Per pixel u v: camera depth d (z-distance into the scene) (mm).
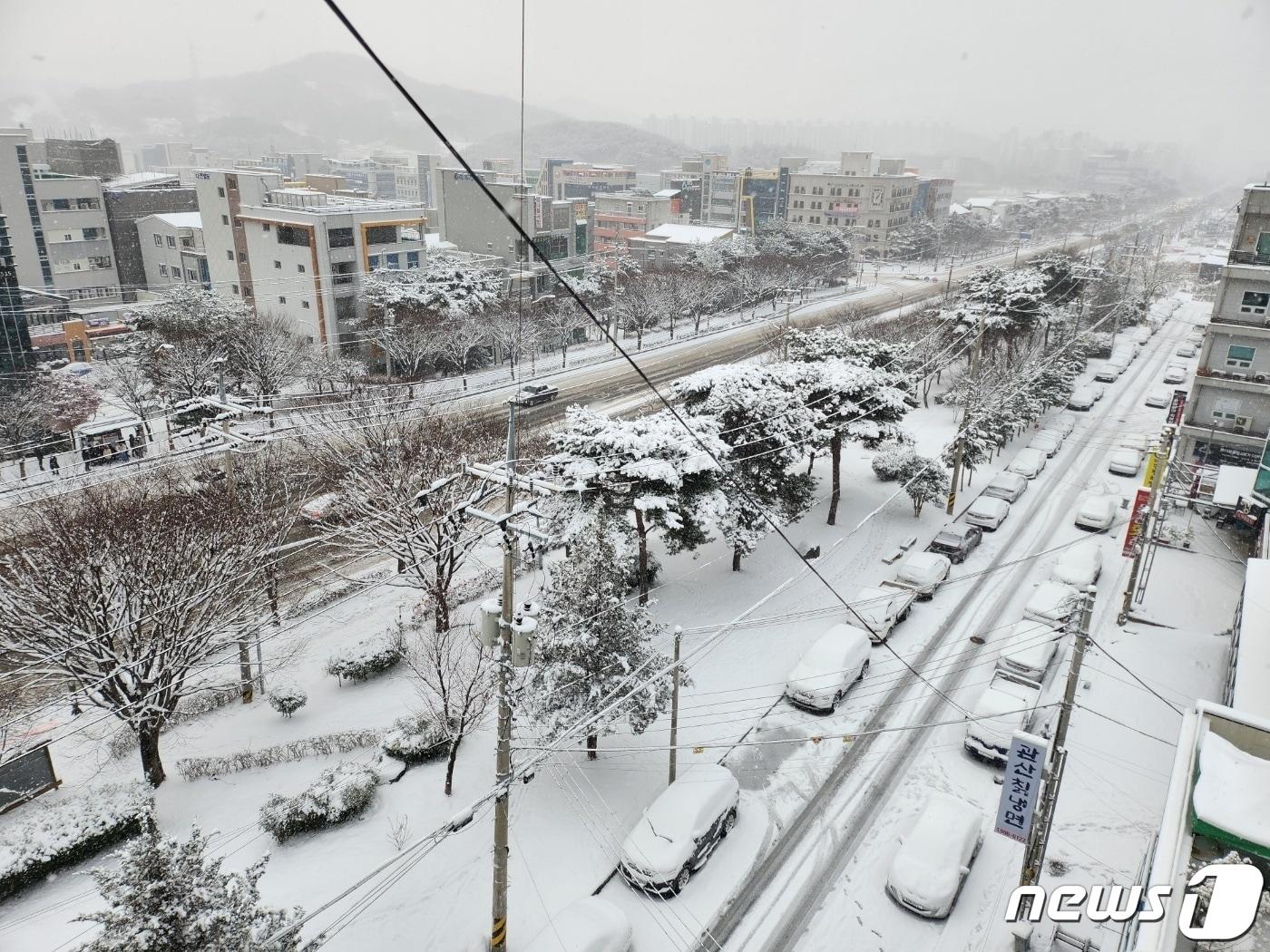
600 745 20516
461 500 25141
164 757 19766
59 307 63156
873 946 15438
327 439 30562
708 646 24938
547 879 16500
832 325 61750
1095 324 65625
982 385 42438
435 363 54219
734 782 18516
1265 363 35938
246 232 60938
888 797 19453
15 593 18062
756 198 126000
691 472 24422
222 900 10688
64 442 39812
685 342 64938
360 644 23328
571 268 72938
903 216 124375
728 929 15688
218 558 20141
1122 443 45094
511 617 13289
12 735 19453
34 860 15625
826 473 39719
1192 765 11016
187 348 43844
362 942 14750
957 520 35156
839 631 24453
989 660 25031
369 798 17953
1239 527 34312
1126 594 26859
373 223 58000
